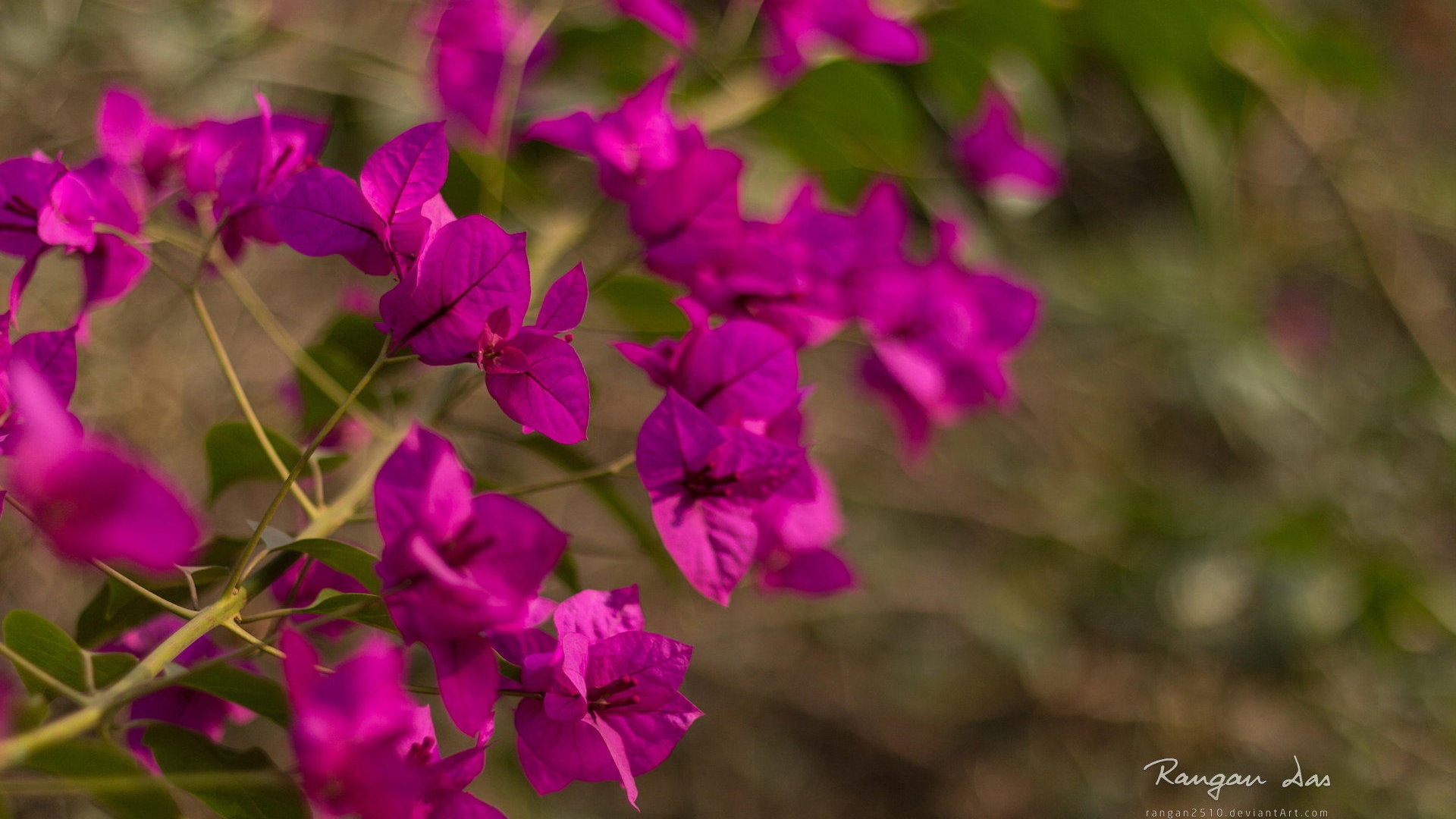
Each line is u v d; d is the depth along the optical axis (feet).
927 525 9.06
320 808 2.72
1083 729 8.71
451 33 3.29
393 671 2.73
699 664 8.79
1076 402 9.08
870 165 3.67
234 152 3.03
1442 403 8.33
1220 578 7.66
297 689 2.72
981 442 8.93
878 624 9.19
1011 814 8.73
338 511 3.04
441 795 2.82
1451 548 8.33
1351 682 7.95
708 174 3.08
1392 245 8.43
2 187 2.97
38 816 5.39
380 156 2.89
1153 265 7.68
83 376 5.77
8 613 2.78
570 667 2.87
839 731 9.01
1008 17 3.72
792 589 3.25
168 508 2.65
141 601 2.97
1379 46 8.15
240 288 3.12
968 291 3.37
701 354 3.05
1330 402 8.63
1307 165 8.07
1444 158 8.71
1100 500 8.47
